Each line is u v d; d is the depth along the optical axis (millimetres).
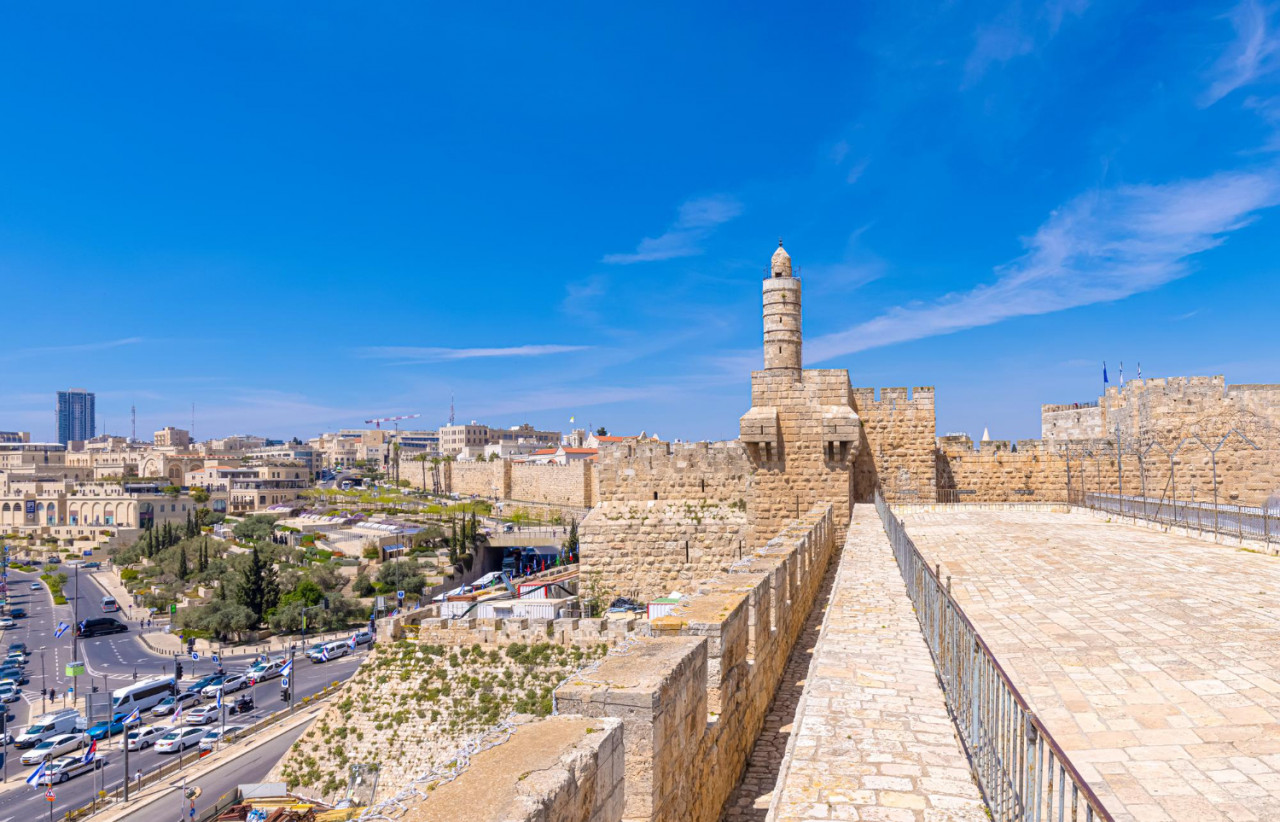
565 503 140875
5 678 77250
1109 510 37625
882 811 6234
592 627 27438
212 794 43125
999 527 33031
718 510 41594
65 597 118562
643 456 42719
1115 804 7047
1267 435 42125
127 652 88688
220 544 134375
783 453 40219
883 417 43438
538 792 4125
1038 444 45688
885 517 29891
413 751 27000
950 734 7938
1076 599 16484
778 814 6199
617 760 5484
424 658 28766
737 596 12336
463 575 104000
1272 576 18875
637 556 42000
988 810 6230
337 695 29391
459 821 3809
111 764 54906
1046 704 9859
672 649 8438
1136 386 45156
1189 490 43312
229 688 72250
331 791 26938
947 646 8992
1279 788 7312
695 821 8445
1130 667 11297
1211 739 8547
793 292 41250
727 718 10633
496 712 26797
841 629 12555
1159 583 18141
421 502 171500
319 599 95750
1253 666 11164
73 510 180750
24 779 53094
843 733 7965
